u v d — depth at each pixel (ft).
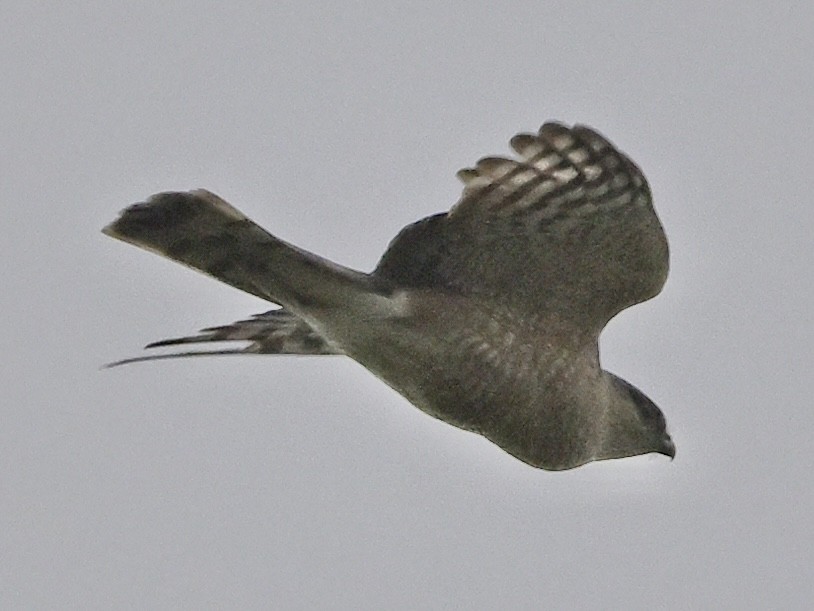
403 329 37.86
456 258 38.14
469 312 38.32
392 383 38.78
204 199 35.22
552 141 36.55
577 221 37.55
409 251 37.96
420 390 38.75
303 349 43.78
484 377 38.75
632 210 37.24
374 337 37.88
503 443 40.01
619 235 37.76
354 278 37.09
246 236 35.58
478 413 39.19
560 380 39.55
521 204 37.29
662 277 38.47
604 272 38.47
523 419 39.58
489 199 37.24
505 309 38.63
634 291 38.78
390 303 37.50
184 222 35.42
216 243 35.76
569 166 36.78
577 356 39.73
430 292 38.01
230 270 36.19
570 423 40.29
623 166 36.76
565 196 37.14
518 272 38.37
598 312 39.24
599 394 41.11
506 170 36.88
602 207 37.24
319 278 36.70
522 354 38.93
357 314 37.42
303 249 36.60
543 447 40.27
